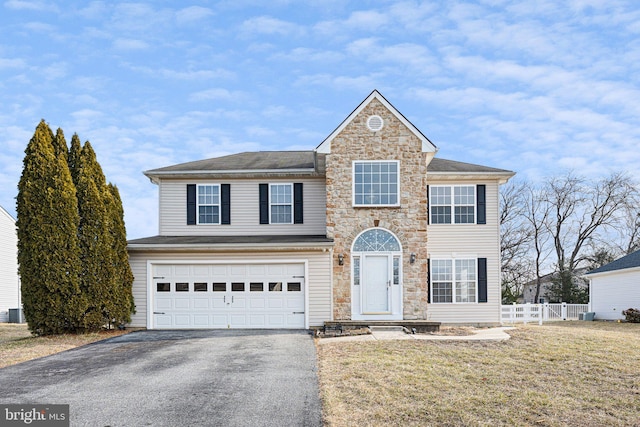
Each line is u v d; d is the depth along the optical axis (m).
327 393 10.50
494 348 15.09
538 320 24.25
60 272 18.06
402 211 20.11
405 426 8.98
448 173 22.09
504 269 44.81
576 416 9.74
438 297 22.23
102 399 10.16
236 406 9.73
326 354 14.35
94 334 18.69
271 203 22.48
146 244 19.94
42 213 18.06
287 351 14.90
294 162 23.41
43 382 11.50
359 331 18.53
